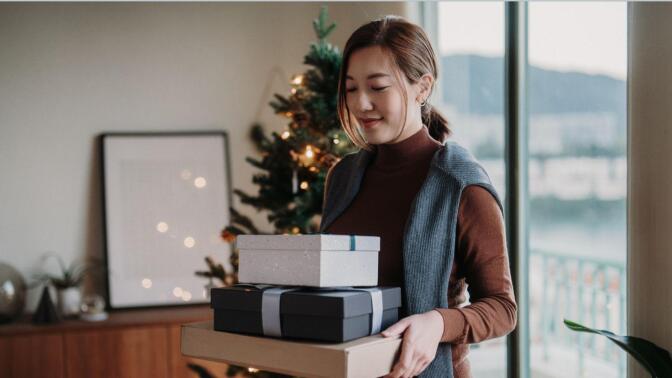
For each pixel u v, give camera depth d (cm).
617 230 247
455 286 134
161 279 369
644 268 171
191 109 380
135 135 372
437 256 127
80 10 370
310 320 106
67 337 323
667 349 165
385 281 133
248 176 385
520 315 271
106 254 365
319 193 258
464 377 134
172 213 373
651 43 168
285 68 389
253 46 386
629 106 175
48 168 367
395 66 128
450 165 131
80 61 370
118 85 374
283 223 271
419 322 113
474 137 305
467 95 310
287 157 267
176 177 375
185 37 380
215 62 383
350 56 131
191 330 118
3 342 316
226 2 383
